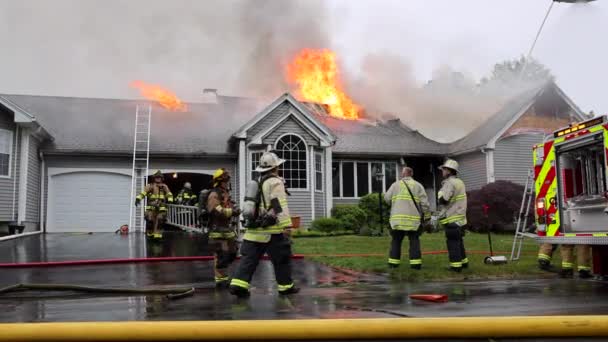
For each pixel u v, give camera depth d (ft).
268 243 19.45
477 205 57.93
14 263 29.73
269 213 18.85
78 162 60.18
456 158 71.36
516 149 66.44
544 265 27.20
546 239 24.52
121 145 60.59
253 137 60.13
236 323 10.30
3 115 52.85
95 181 60.49
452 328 10.51
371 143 69.87
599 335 10.52
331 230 57.36
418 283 23.62
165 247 39.22
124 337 10.03
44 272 27.50
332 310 16.44
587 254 25.52
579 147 23.57
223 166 63.10
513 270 26.86
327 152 63.72
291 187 60.80
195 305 17.63
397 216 26.96
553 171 24.85
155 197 44.62
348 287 22.29
